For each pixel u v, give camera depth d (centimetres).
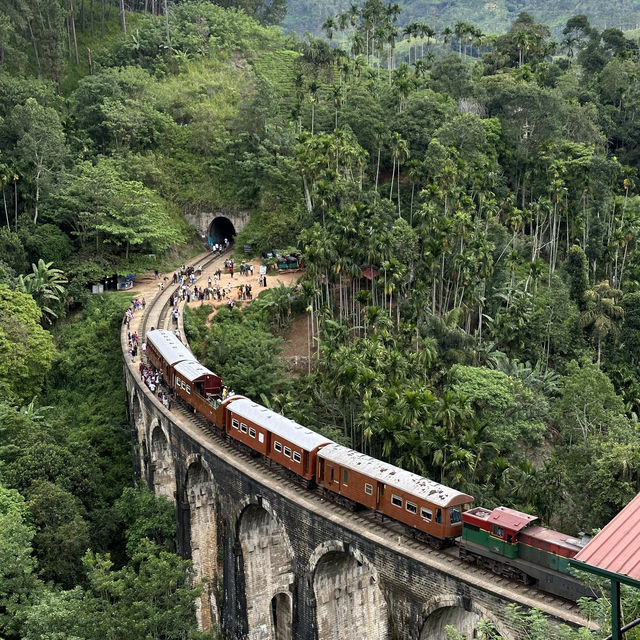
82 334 10750
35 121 12712
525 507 6962
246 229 14362
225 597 6706
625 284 12694
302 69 18850
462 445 8000
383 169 14650
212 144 15500
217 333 10606
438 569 4416
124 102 15612
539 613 3506
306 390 9175
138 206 12712
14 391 9525
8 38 15588
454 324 10575
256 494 5944
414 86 15612
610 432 8038
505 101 15588
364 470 5278
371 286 11794
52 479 7681
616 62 18362
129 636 5262
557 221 13862
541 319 11575
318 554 5325
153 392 8056
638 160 17075
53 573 6794
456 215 11381
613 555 2209
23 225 12050
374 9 19588
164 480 8025
